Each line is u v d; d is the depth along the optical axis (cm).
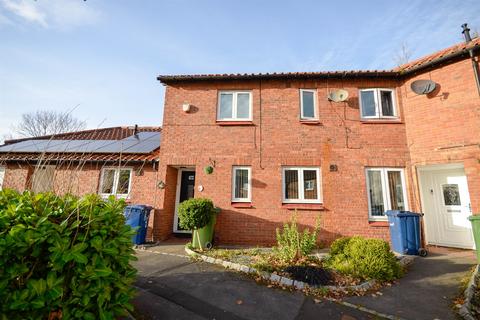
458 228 815
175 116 969
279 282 511
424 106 854
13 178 1037
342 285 492
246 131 934
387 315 395
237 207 876
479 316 377
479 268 530
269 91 961
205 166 920
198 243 766
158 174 938
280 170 895
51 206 307
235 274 557
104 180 1008
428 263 638
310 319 384
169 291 467
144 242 852
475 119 751
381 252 556
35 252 251
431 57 900
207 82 989
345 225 842
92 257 277
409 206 845
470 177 739
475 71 764
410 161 871
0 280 233
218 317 382
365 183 871
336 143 903
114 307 297
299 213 858
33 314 244
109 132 1492
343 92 916
